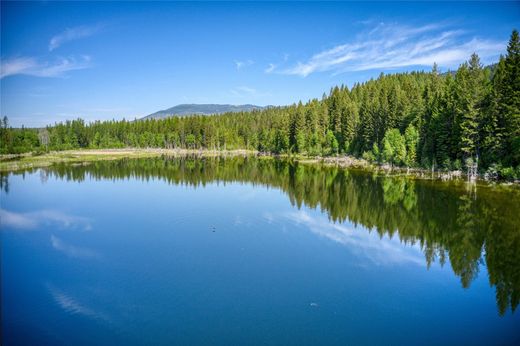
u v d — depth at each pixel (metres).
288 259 27.06
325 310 19.47
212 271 24.80
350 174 73.75
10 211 43.47
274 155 140.88
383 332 17.38
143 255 28.08
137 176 76.75
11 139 146.88
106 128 196.12
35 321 18.61
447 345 16.34
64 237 32.94
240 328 17.72
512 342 16.53
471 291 21.70
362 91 139.62
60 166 98.06
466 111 61.53
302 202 47.47
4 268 25.61
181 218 39.47
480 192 48.03
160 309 19.67
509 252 27.45
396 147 79.69
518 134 53.75
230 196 52.41
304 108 140.50
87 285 22.78
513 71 56.59
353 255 27.83
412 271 24.67
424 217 37.59
